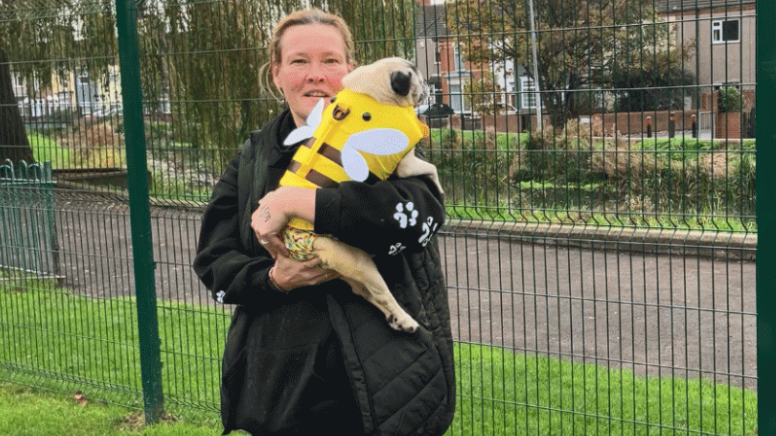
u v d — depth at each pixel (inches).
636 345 271.3
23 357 243.8
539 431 176.1
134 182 181.5
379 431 84.0
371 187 81.1
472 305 330.6
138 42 176.4
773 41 109.0
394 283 88.4
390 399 84.8
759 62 110.6
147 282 186.7
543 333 286.4
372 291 85.2
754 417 188.4
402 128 81.7
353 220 80.5
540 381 218.5
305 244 83.6
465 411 194.7
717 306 321.7
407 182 83.7
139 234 184.9
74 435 183.3
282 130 96.7
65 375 223.0
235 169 102.0
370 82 82.0
